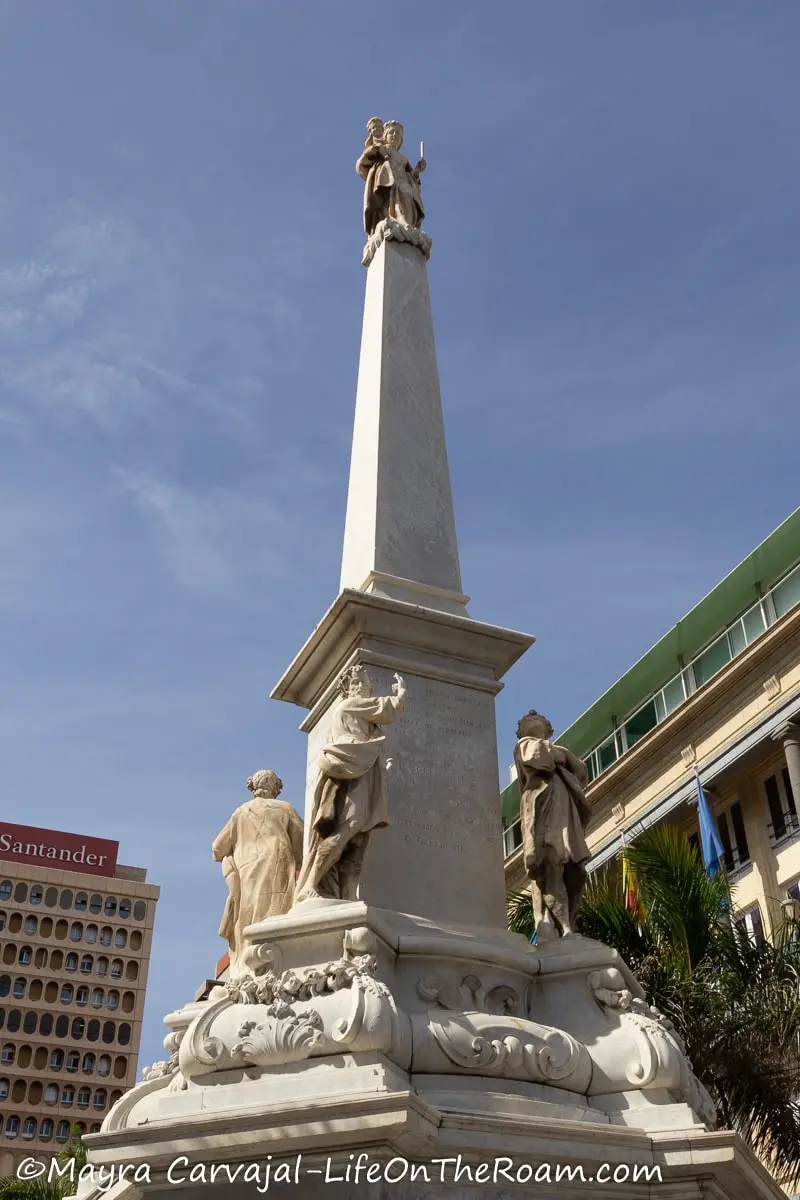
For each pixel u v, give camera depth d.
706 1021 14.35
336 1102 7.83
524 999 9.86
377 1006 8.63
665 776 35.81
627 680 39.81
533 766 11.18
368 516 12.89
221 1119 8.05
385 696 10.97
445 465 13.59
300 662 12.17
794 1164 14.61
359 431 13.84
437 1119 8.05
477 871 10.95
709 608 36.91
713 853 30.91
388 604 11.61
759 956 15.34
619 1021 9.65
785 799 32.12
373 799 10.09
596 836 37.69
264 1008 8.85
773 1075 14.15
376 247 15.13
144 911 101.19
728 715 33.88
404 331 14.29
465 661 11.95
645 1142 8.62
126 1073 94.69
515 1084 8.97
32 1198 20.94
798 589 33.38
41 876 99.31
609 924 15.47
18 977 95.50
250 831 11.70
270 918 9.48
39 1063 92.94
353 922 9.26
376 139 16.19
